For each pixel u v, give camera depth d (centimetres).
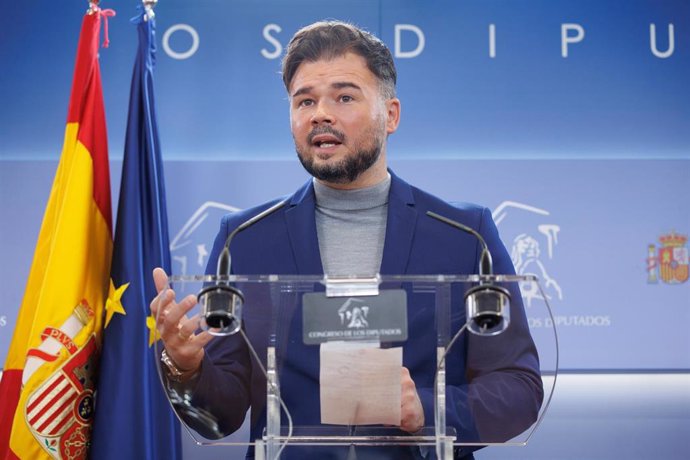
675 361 474
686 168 490
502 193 488
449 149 493
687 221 486
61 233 424
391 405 241
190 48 500
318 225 345
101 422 411
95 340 428
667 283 480
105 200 445
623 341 476
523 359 253
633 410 472
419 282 247
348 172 338
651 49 500
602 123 495
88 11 457
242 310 246
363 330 239
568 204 487
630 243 483
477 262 328
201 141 492
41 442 403
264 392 252
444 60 499
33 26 502
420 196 346
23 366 426
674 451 470
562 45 500
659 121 495
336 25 351
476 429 253
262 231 333
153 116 457
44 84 496
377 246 338
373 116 340
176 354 252
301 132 340
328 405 242
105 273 440
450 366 252
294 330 245
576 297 479
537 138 493
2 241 479
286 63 350
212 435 267
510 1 503
